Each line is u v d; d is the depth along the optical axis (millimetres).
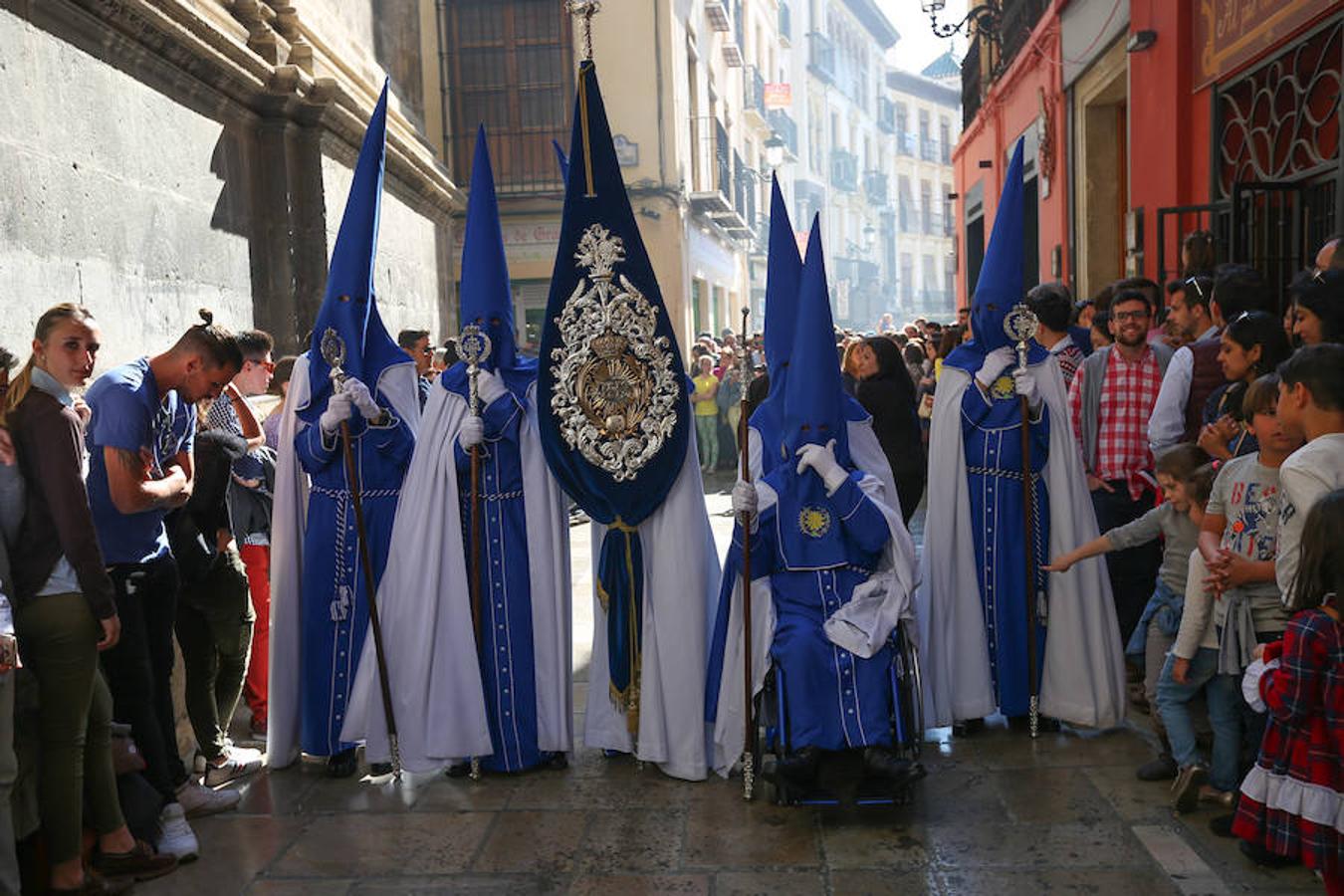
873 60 50062
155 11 6012
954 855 3799
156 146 6391
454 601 4637
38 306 5105
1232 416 4242
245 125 7719
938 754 4715
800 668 4055
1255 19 7164
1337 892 3111
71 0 5395
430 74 18891
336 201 8695
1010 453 4859
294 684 4805
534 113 18906
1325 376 3154
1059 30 12195
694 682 4520
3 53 4879
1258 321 4199
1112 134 11680
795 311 4484
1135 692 5305
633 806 4301
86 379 3457
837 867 3744
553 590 4676
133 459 3785
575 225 4492
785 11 36625
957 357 4965
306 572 4781
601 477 4539
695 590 4547
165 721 4199
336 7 9625
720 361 16281
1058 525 4852
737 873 3732
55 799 3480
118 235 5914
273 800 4477
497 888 3691
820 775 4078
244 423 5297
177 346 3941
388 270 10453
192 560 4438
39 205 5137
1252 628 3771
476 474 4598
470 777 4645
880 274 49500
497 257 4656
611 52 18984
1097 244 11766
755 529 4336
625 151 19141
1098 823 3990
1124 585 5504
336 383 4645
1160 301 7352
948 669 4852
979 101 18141
